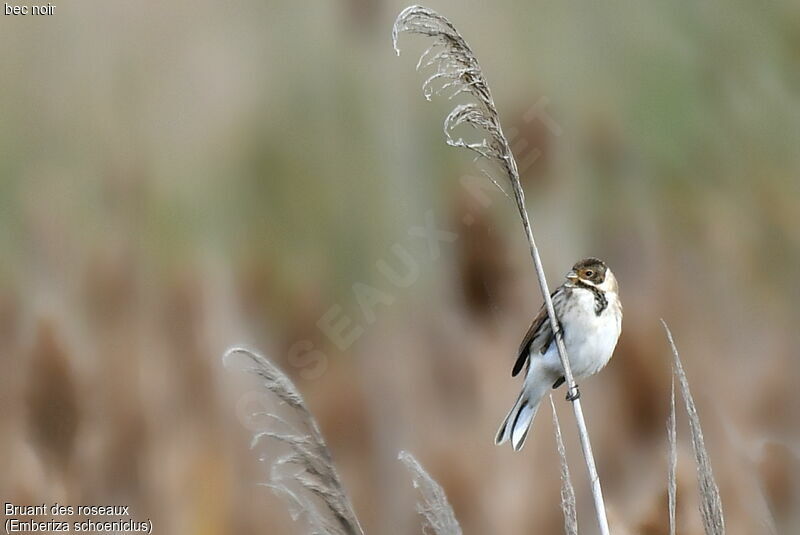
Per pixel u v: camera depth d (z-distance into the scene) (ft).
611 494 32.71
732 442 32.65
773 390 36.01
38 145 43.78
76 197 40.91
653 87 45.68
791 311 39.11
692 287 40.37
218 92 47.29
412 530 32.53
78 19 48.73
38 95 46.11
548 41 47.96
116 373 32.53
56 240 37.55
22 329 33.37
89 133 44.75
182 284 36.19
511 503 32.71
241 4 49.73
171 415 32.17
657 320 38.45
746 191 43.52
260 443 31.94
